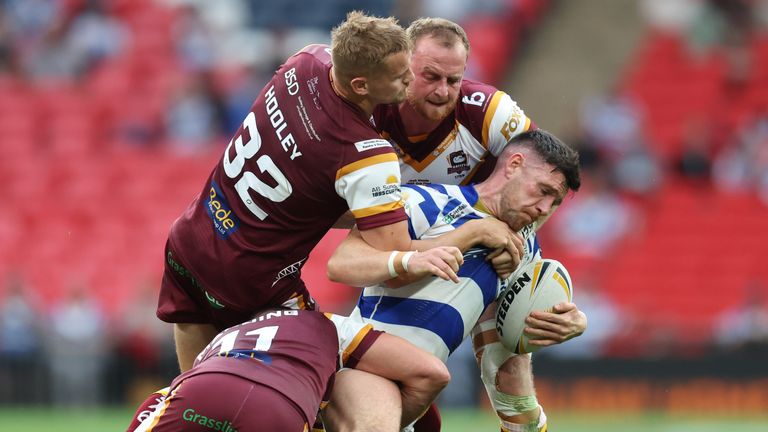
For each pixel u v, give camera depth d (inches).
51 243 2532.0
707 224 2461.9
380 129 795.4
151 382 2091.5
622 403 1987.0
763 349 2034.9
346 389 734.5
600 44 2960.1
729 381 1982.0
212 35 2861.7
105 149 2677.2
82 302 2113.7
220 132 2667.3
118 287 2431.1
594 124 2608.3
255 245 727.1
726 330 2080.5
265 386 685.3
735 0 2972.4
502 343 814.5
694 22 2965.1
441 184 786.8
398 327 754.2
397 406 727.7
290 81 727.1
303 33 2883.9
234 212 732.0
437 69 745.0
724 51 2906.0
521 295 790.5
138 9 2908.5
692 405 1984.5
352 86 698.8
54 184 2635.3
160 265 2459.4
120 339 2096.5
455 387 1978.3
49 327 2117.4
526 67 2915.8
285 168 711.7
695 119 2694.4
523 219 755.4
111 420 1892.2
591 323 2114.9
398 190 715.4
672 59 2896.2
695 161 2576.3
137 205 2568.9
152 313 2100.1
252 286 737.0
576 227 2420.0
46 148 2704.2
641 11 3021.7
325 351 723.4
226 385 681.0
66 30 2891.2
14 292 2154.3
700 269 2405.3
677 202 2507.4
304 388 698.8
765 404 1967.3
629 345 2080.5
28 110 2765.7
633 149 2573.8
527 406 842.8
